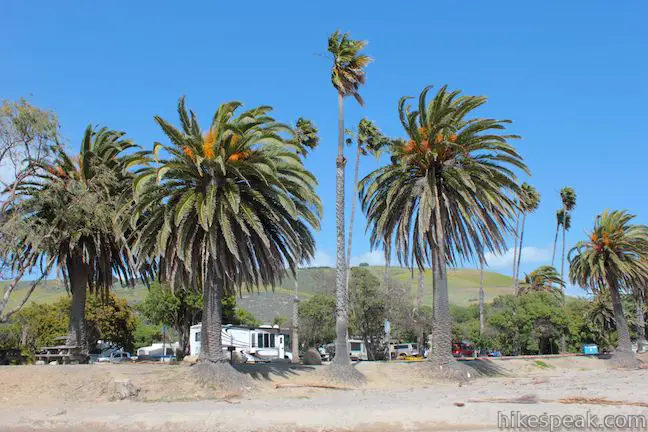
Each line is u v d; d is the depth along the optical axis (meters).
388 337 57.22
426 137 32.81
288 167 27.52
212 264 26.80
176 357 60.59
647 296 49.75
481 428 17.84
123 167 29.59
